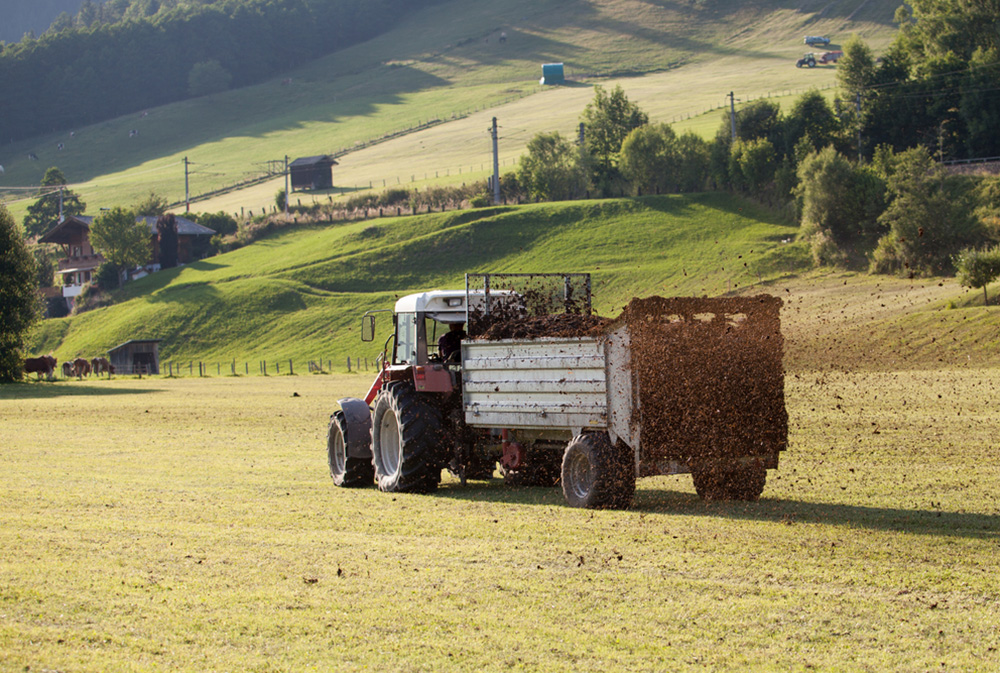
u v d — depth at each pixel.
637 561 21.59
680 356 28.25
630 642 16.19
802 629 16.67
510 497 32.47
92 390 121.00
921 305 120.69
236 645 16.39
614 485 28.36
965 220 158.12
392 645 16.22
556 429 30.98
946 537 23.11
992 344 94.81
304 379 141.62
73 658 15.79
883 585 19.14
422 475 33.91
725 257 188.88
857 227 179.38
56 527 27.17
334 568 21.67
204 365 195.00
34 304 148.50
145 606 18.70
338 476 37.38
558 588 19.50
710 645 15.97
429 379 34.38
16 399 103.75
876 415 55.91
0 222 144.25
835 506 28.28
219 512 29.77
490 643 16.23
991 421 50.50
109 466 43.38
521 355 31.53
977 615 17.19
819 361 94.88
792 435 47.91
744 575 20.16
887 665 14.95
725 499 30.19
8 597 19.44
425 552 23.11
